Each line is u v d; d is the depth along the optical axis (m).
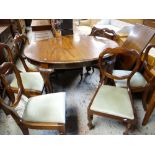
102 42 2.21
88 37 2.47
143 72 1.92
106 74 1.62
